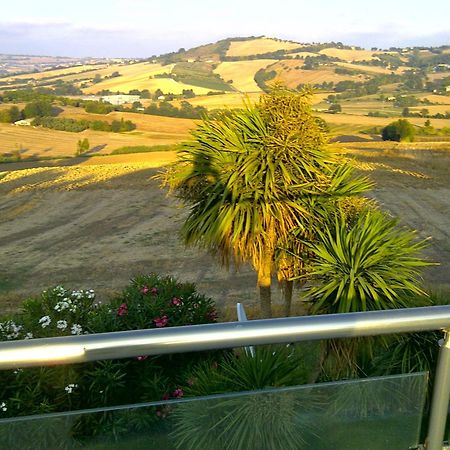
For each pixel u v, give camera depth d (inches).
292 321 46.5
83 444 49.3
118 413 49.4
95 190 914.1
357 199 205.9
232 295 424.5
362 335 48.0
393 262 160.9
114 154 1977.1
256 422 51.8
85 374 150.9
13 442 48.3
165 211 761.0
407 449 54.1
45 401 139.7
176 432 50.7
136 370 159.2
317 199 196.5
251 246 205.3
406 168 1111.0
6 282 476.1
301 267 200.8
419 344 120.1
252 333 45.4
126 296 205.0
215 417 51.2
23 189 930.7
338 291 154.9
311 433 52.4
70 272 505.7
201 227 203.0
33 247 597.9
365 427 53.1
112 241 615.8
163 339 44.3
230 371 106.7
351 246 160.9
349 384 52.5
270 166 191.5
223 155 195.2
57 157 2050.9
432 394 52.4
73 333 174.2
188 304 207.8
